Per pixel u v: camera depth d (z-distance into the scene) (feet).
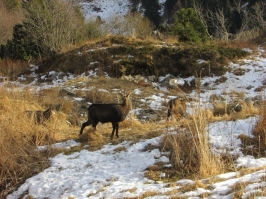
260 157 20.16
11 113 29.45
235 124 23.73
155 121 35.47
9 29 117.08
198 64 60.85
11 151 24.22
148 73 61.31
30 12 84.17
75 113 39.45
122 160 22.15
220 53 64.03
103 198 17.34
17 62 74.90
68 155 24.25
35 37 80.48
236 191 15.56
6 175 22.59
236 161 19.89
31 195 19.95
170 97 50.03
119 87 53.47
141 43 66.95
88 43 70.54
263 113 23.24
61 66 67.00
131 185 18.31
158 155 21.71
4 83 50.34
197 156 19.99
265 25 104.22
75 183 19.89
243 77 58.18
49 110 31.65
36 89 51.75
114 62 62.34
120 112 25.35
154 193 16.96
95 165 21.89
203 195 15.84
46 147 25.57
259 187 15.53
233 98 46.37
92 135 26.35
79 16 113.80
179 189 17.08
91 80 56.90
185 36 72.38
